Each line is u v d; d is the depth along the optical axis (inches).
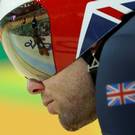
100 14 139.5
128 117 120.7
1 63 441.7
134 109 119.6
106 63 124.1
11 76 423.2
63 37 142.7
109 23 139.2
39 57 150.2
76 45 142.2
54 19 142.1
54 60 147.6
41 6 142.6
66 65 145.9
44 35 145.6
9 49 159.2
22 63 159.6
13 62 164.9
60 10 141.2
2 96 398.0
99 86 125.7
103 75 124.5
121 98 121.1
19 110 379.9
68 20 141.2
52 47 145.6
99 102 126.2
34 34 147.4
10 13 148.1
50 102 156.5
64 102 151.2
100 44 140.8
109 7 139.4
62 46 143.7
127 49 121.3
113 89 122.0
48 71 151.6
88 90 146.3
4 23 151.7
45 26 144.3
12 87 409.1
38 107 381.4
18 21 148.3
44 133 355.3
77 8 140.3
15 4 146.3
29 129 360.5
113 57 122.9
